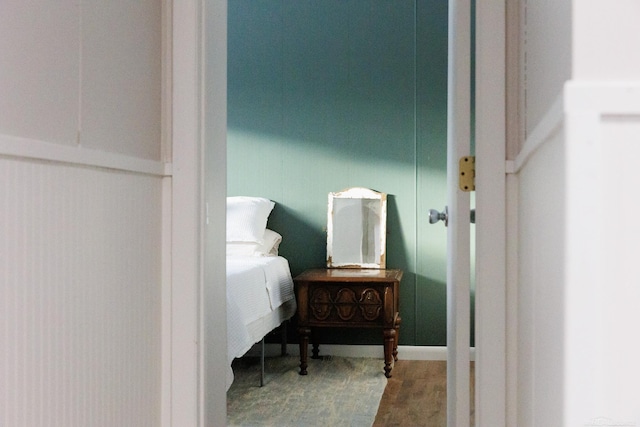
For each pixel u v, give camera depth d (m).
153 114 1.88
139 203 1.79
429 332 4.92
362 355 4.95
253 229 4.77
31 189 1.30
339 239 4.97
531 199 1.48
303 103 5.07
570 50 0.95
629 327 0.92
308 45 5.07
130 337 1.74
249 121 5.12
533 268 1.44
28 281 1.30
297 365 4.69
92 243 1.54
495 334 1.78
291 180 5.09
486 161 1.78
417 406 3.71
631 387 0.93
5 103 1.21
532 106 1.47
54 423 1.40
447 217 2.19
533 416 1.44
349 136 5.04
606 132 0.92
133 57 1.75
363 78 5.02
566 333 0.95
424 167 4.96
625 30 0.92
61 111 1.40
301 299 4.42
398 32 4.98
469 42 1.83
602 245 0.92
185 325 1.92
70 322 1.45
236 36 5.12
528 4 1.56
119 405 1.68
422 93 4.96
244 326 3.47
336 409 3.65
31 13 1.29
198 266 1.95
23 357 1.29
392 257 4.98
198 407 1.95
